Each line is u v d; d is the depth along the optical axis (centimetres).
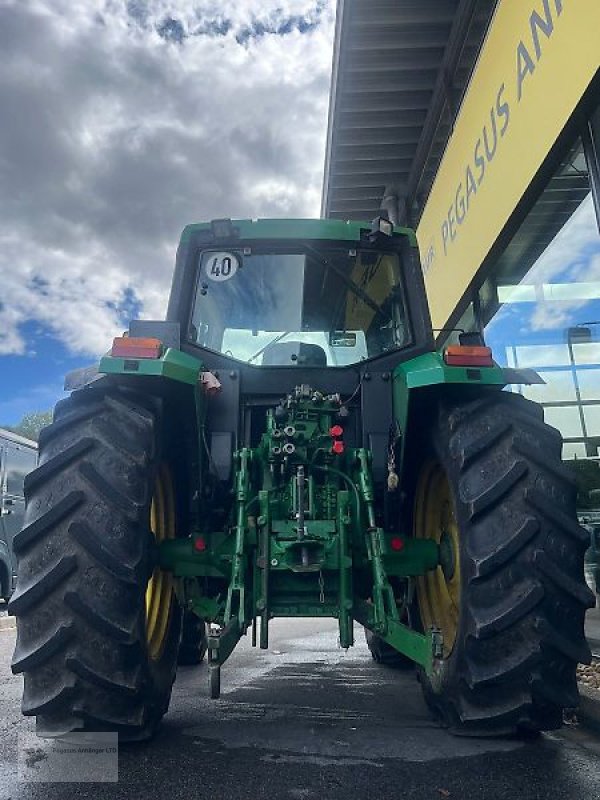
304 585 259
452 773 209
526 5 397
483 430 246
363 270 345
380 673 396
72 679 209
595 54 310
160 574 291
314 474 281
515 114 420
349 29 652
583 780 202
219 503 293
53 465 229
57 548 217
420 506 310
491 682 218
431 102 746
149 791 195
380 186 897
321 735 252
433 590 305
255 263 343
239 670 407
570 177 388
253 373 318
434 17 641
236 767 215
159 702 243
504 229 449
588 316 391
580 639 222
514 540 223
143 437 238
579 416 411
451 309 600
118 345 248
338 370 320
